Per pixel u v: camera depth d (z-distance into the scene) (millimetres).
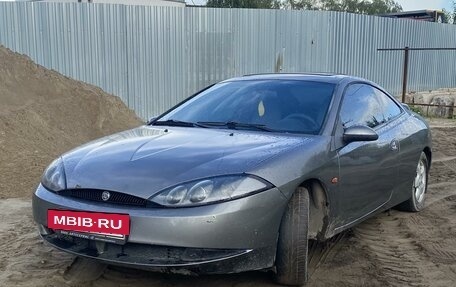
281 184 3467
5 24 12109
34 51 12359
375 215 5223
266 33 14508
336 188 4035
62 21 12469
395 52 18453
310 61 15375
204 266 3236
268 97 4641
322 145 3957
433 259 4398
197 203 3229
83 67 12727
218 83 5285
